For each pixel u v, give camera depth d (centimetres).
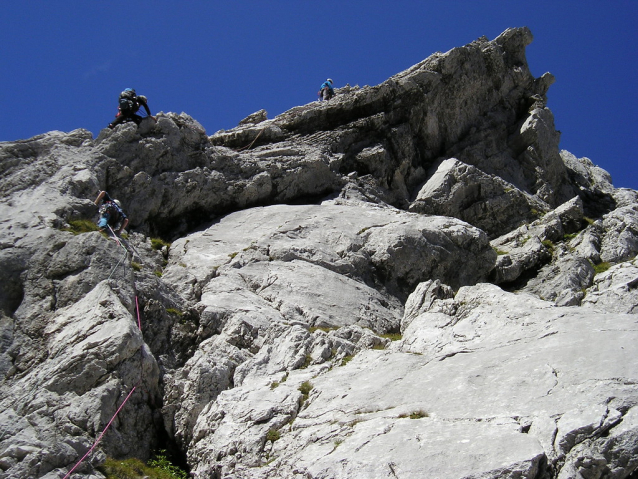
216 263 2356
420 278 2500
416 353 1691
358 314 2197
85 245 2055
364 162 3200
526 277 2705
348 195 2991
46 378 1698
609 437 1241
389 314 2277
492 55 3725
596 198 3688
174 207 2678
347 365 1703
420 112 3428
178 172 2723
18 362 1823
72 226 2223
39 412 1622
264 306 2136
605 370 1395
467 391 1442
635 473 1221
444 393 1456
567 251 2762
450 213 3055
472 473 1216
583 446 1245
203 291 2202
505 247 2880
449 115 3550
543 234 2888
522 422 1320
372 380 1580
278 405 1574
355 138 3288
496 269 2672
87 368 1700
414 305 2036
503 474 1205
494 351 1579
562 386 1382
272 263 2364
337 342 1806
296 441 1459
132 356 1758
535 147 3569
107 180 2567
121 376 1727
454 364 1556
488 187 3130
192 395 1734
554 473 1234
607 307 2159
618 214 2977
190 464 1616
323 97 3719
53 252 2050
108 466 1580
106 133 2647
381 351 1739
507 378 1453
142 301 2053
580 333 1559
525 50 3903
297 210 2731
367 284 2416
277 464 1423
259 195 2859
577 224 2994
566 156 4284
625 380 1355
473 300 1827
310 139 3228
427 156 3453
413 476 1239
